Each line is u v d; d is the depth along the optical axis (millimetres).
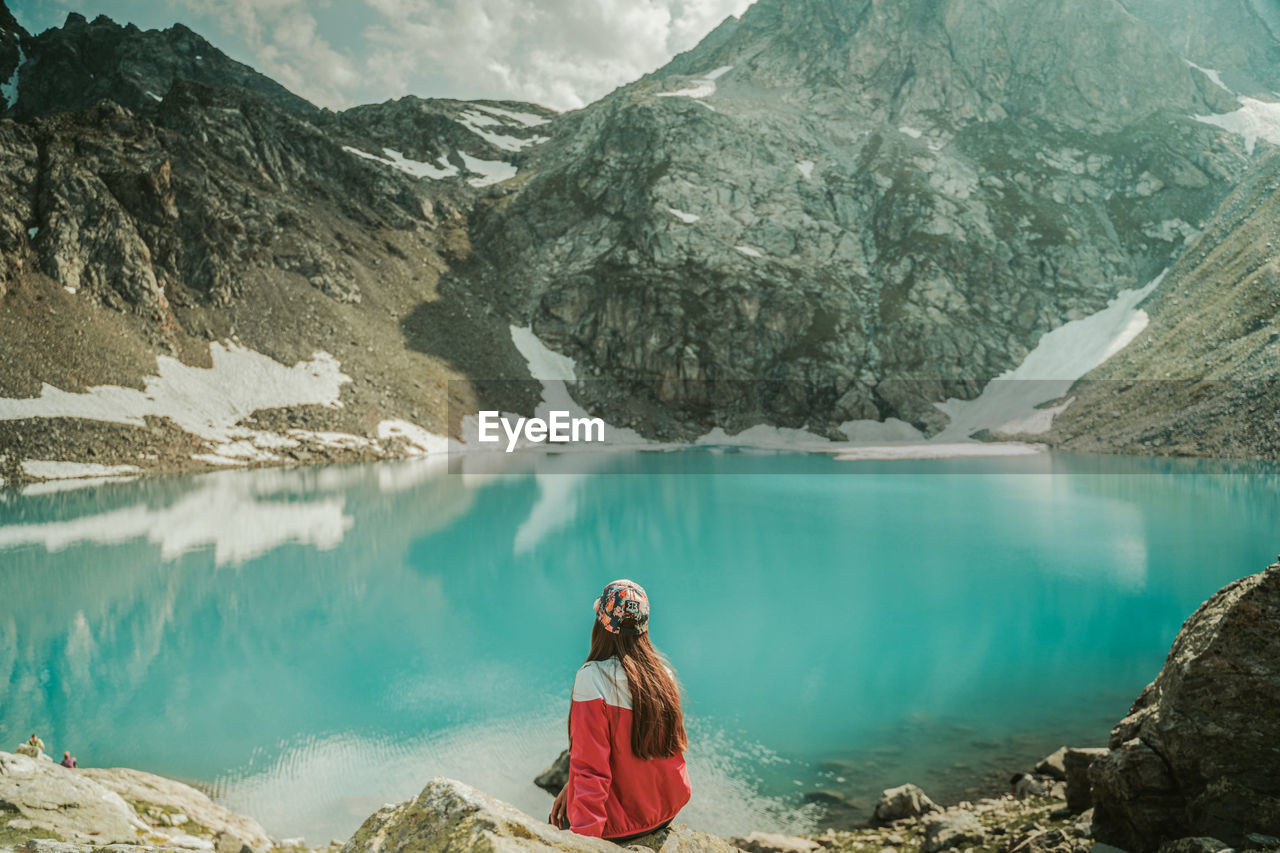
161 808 9820
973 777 12148
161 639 18797
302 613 20938
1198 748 6418
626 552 28594
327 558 26922
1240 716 6254
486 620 20438
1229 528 30031
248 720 14391
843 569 25812
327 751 13195
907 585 23594
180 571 24828
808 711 14695
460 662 17375
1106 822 7414
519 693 15617
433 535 31047
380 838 2555
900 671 16641
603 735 2648
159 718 14469
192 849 7625
